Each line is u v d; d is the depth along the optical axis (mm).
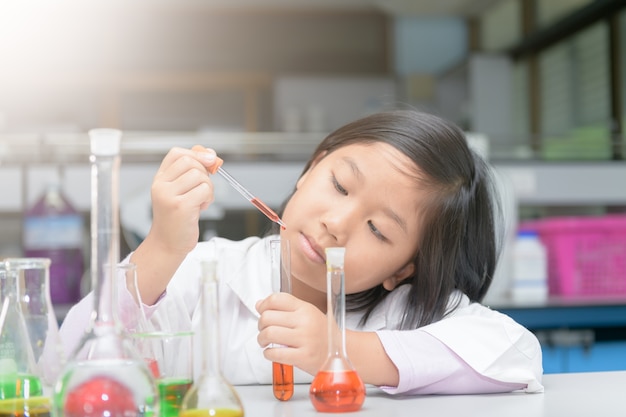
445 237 1218
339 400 835
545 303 2500
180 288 1268
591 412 850
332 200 1138
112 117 6691
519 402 923
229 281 1277
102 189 705
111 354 685
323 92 6398
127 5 6664
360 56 7023
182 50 6801
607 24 5430
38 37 6578
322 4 6875
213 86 6852
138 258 1066
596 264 2943
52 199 2641
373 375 970
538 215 4020
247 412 851
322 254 1134
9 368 765
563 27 5855
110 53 6688
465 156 1255
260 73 6906
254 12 6859
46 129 5828
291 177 3008
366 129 1190
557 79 6035
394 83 6559
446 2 6652
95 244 707
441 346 1001
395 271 1219
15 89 6562
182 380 793
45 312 803
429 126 1211
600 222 2939
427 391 986
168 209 1034
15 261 792
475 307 1236
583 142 5484
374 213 1137
